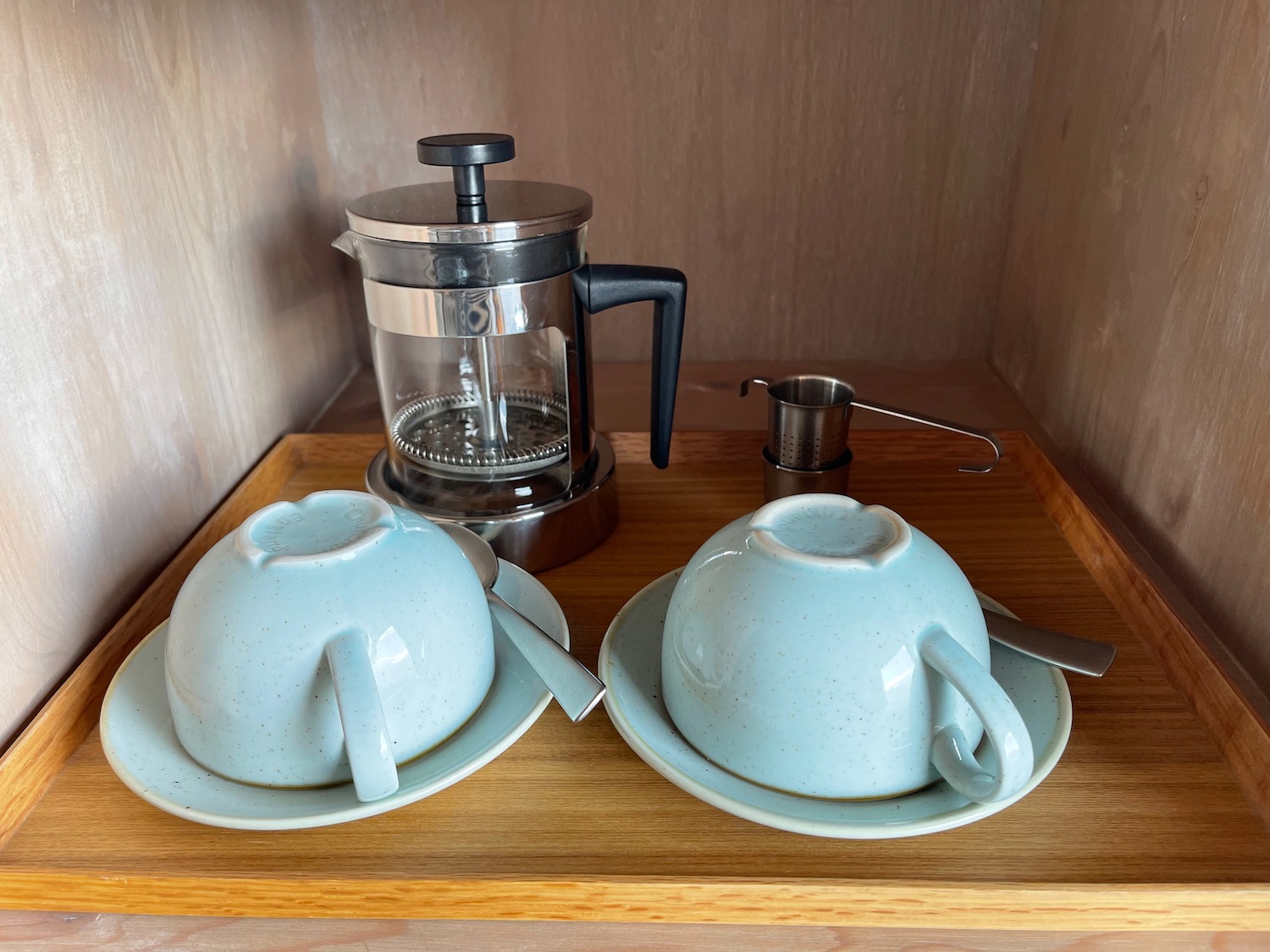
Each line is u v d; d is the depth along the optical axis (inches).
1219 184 18.3
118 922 14.8
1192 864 14.1
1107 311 23.6
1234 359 17.8
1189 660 17.3
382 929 14.7
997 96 29.7
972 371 32.9
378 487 22.6
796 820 13.5
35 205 16.9
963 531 23.3
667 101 30.3
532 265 19.2
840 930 14.6
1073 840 14.5
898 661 13.6
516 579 19.7
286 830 14.8
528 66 30.2
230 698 14.3
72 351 17.9
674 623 15.5
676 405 30.3
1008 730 12.6
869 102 30.0
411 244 18.6
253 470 25.5
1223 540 18.2
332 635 14.2
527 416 24.0
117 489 19.4
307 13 29.6
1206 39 18.9
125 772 14.9
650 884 13.8
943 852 14.3
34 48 16.8
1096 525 21.6
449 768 14.8
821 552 14.5
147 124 20.6
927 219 31.6
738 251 32.4
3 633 15.9
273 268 27.2
